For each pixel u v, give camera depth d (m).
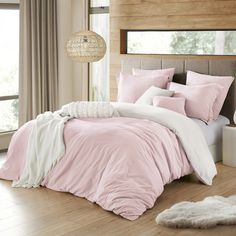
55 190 6.37
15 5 8.61
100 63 9.17
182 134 6.67
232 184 6.66
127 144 6.03
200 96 7.41
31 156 6.59
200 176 6.62
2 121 8.74
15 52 8.79
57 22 9.07
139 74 8.23
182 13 8.08
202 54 8.05
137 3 8.45
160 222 5.49
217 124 7.55
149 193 5.85
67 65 9.37
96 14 9.13
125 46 8.72
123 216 5.65
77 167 6.23
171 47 8.32
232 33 7.77
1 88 8.66
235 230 5.38
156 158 6.13
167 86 7.89
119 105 7.19
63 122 6.59
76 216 5.69
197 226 5.40
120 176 5.84
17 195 6.24
